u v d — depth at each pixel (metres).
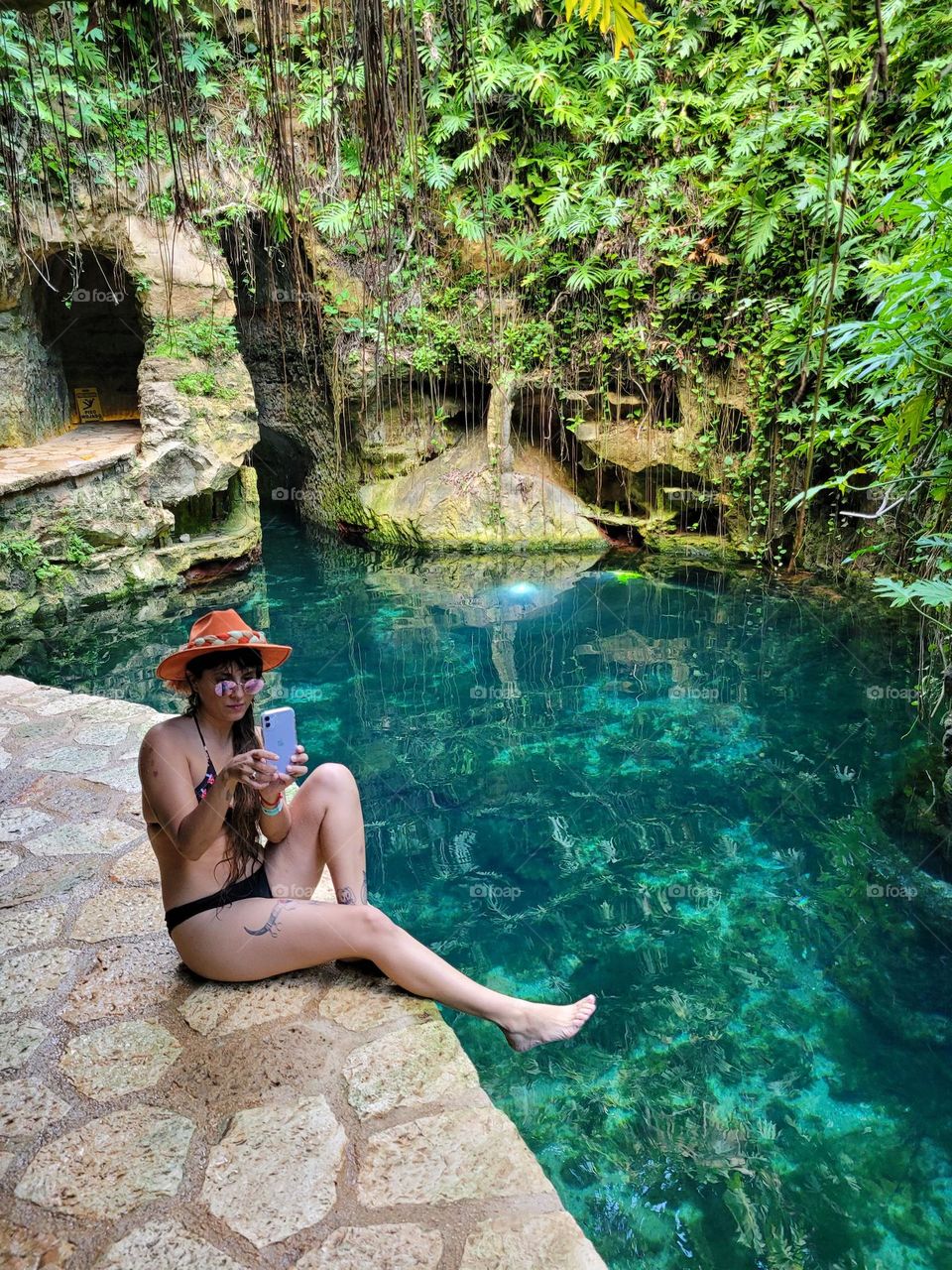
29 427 8.64
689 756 4.95
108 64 4.69
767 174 7.45
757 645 6.78
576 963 3.21
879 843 3.96
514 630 7.34
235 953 2.10
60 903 2.56
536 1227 1.51
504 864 3.90
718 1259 2.10
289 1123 1.74
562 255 9.01
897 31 5.99
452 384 10.54
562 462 10.22
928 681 5.20
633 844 4.04
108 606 7.82
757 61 7.58
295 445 11.97
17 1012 2.08
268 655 2.05
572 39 8.41
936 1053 2.75
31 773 3.48
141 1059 1.92
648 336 8.88
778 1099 2.59
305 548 10.58
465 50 3.16
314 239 9.10
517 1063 2.77
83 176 7.07
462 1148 1.68
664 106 8.23
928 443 3.88
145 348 8.72
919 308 3.38
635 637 7.09
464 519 9.84
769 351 7.90
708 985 3.09
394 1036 1.99
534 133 8.93
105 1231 1.50
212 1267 1.43
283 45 3.00
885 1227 2.17
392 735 5.33
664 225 8.48
